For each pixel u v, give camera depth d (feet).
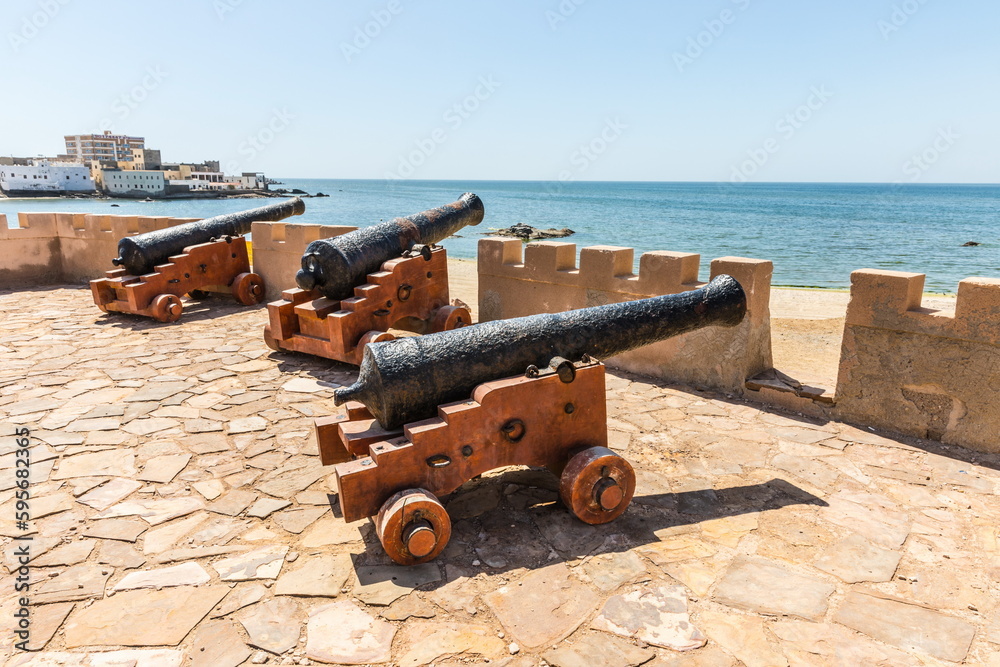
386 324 21.48
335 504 12.30
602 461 11.27
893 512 11.91
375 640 8.55
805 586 9.66
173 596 9.49
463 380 11.29
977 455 14.30
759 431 15.92
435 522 10.25
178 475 13.48
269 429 16.01
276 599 9.43
